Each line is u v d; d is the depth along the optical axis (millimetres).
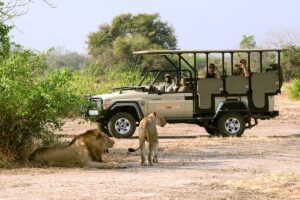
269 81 21953
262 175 13281
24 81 15391
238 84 21797
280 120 29984
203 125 22281
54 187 11883
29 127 15203
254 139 20562
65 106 15312
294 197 10992
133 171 13953
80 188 11781
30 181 12570
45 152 14781
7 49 16391
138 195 11109
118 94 21797
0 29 16344
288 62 67625
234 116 21734
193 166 14695
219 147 18484
